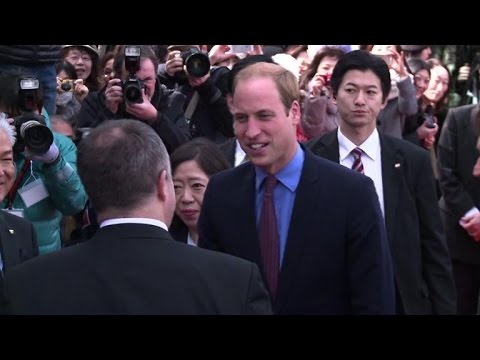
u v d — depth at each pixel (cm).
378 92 441
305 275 326
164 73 597
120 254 252
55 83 518
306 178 332
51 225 438
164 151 261
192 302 247
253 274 256
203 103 575
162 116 510
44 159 418
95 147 256
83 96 621
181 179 412
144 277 249
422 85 733
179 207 414
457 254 635
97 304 246
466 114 636
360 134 441
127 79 511
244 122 323
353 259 325
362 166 441
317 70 637
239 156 499
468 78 879
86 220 470
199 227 351
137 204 256
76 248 258
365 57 443
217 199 346
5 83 433
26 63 494
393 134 652
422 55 800
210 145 421
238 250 337
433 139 695
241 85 321
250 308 252
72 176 427
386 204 432
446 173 638
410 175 437
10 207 430
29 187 427
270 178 335
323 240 326
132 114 508
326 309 326
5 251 364
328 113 573
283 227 333
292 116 327
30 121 416
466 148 633
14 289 252
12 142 385
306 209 329
